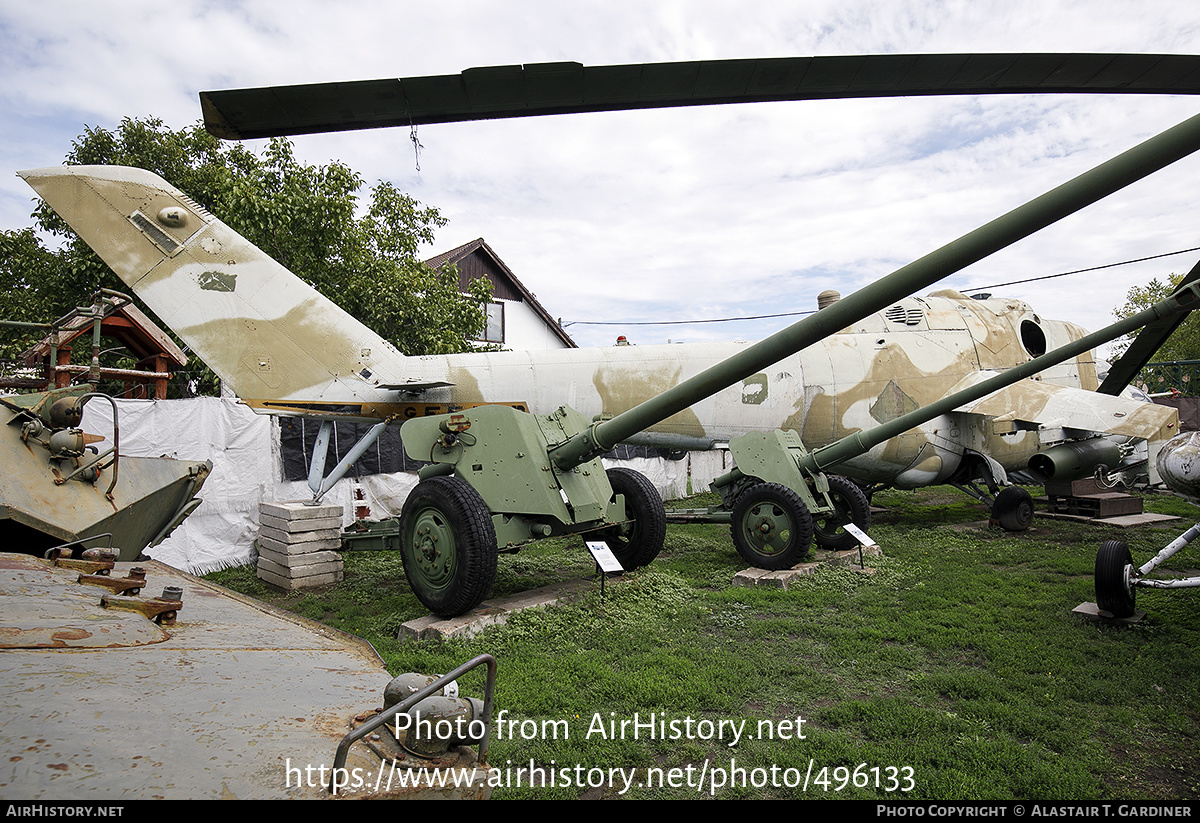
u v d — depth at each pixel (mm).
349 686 1798
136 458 4910
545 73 1903
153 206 6793
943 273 3182
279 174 11273
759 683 4125
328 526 6973
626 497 6750
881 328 10266
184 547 7531
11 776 1042
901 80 1903
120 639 1842
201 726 1361
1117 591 5098
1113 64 1819
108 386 9984
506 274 23109
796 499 6762
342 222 10906
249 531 8094
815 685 4117
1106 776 3119
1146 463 10680
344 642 2361
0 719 1217
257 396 6930
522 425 5645
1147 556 7637
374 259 11617
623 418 5195
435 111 2123
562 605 5555
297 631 2424
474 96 2041
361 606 6035
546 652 4633
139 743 1235
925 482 10414
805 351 9750
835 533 8055
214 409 7895
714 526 10398
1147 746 3408
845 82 1893
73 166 6688
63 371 6188
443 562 5191
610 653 4625
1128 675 4180
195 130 11711
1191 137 2564
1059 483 10703
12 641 1660
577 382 8508
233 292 6926
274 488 8383
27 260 10734
